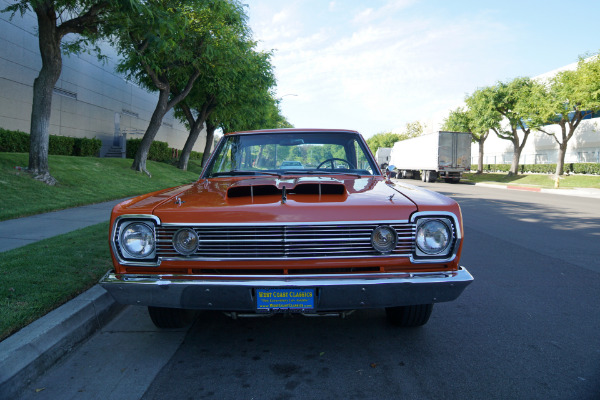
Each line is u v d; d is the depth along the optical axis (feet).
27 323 10.25
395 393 8.38
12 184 33.76
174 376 9.11
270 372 9.26
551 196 59.00
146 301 8.70
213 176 13.43
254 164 13.88
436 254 8.74
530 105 87.66
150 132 60.08
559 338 11.16
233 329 11.69
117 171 54.95
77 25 37.17
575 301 14.23
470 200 51.29
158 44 33.81
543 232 28.04
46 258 16.14
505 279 16.88
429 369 9.38
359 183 11.51
